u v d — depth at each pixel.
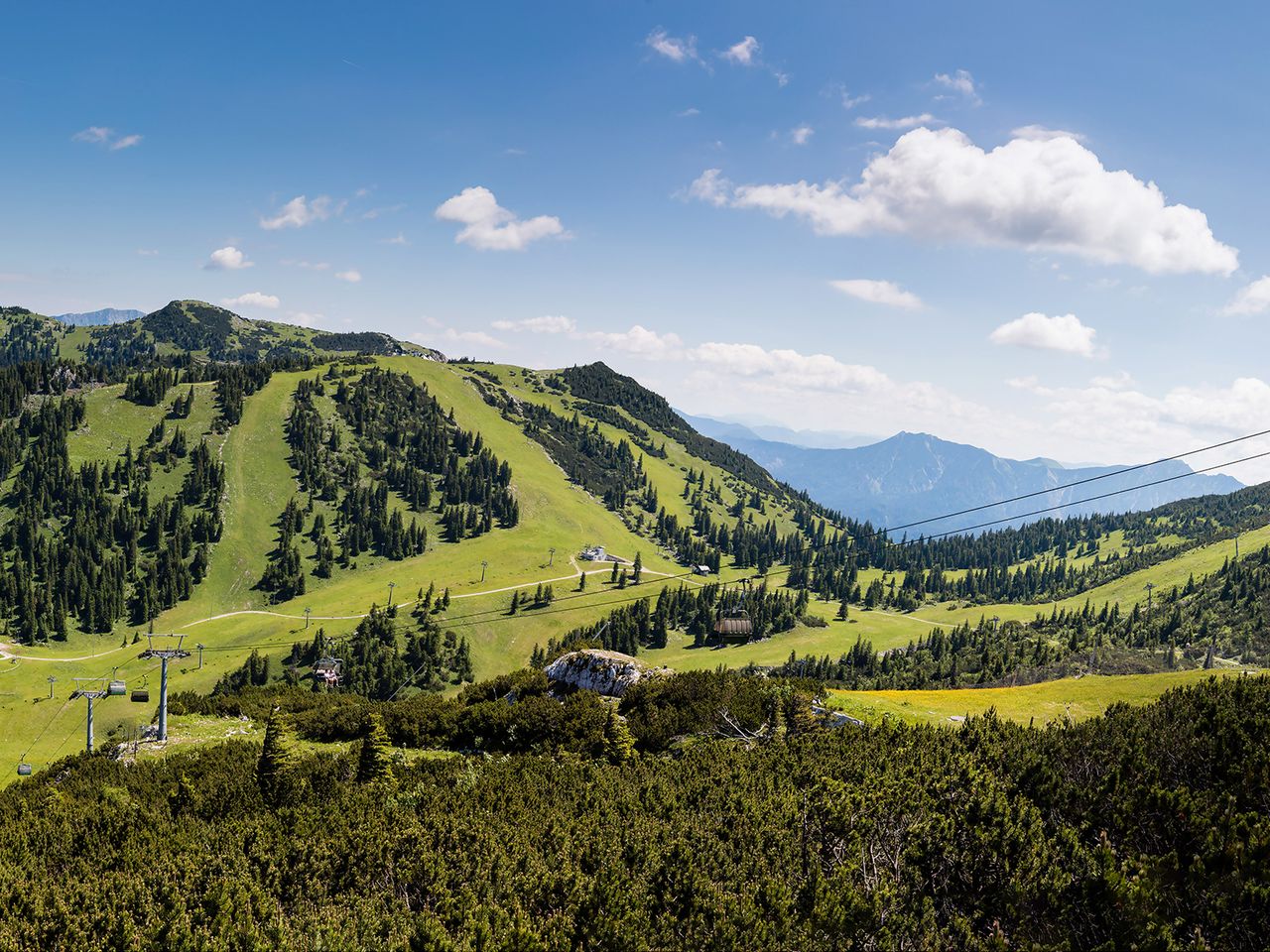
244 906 18.27
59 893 19.83
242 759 38.16
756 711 36.88
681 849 18.50
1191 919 13.33
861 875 16.78
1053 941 14.06
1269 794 16.84
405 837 21.56
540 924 16.53
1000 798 17.98
